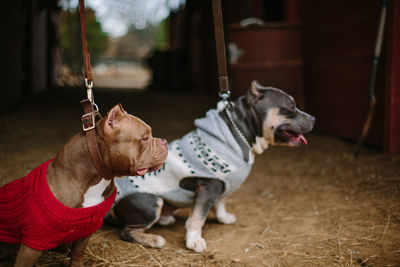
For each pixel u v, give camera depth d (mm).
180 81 16750
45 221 1730
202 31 15516
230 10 11188
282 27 6117
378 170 4047
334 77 5902
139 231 2660
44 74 12922
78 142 1836
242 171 2586
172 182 2594
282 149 5648
